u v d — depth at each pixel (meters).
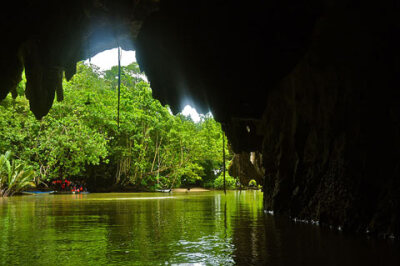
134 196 33.12
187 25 12.24
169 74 14.41
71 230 9.75
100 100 46.56
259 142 17.31
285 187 13.45
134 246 7.31
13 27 12.26
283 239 8.01
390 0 7.54
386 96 8.34
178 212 15.34
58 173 42.12
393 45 8.04
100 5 12.68
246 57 12.03
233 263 5.75
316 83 10.66
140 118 46.88
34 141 38.78
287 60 11.59
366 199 8.66
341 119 9.80
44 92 13.98
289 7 10.16
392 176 7.93
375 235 8.10
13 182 32.75
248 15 11.02
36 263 5.82
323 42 9.42
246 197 30.83
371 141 8.64
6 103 37.88
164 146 49.62
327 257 6.11
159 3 12.36
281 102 13.07
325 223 10.22
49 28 12.81
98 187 49.41
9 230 9.76
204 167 63.88
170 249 6.97
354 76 9.09
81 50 14.96
